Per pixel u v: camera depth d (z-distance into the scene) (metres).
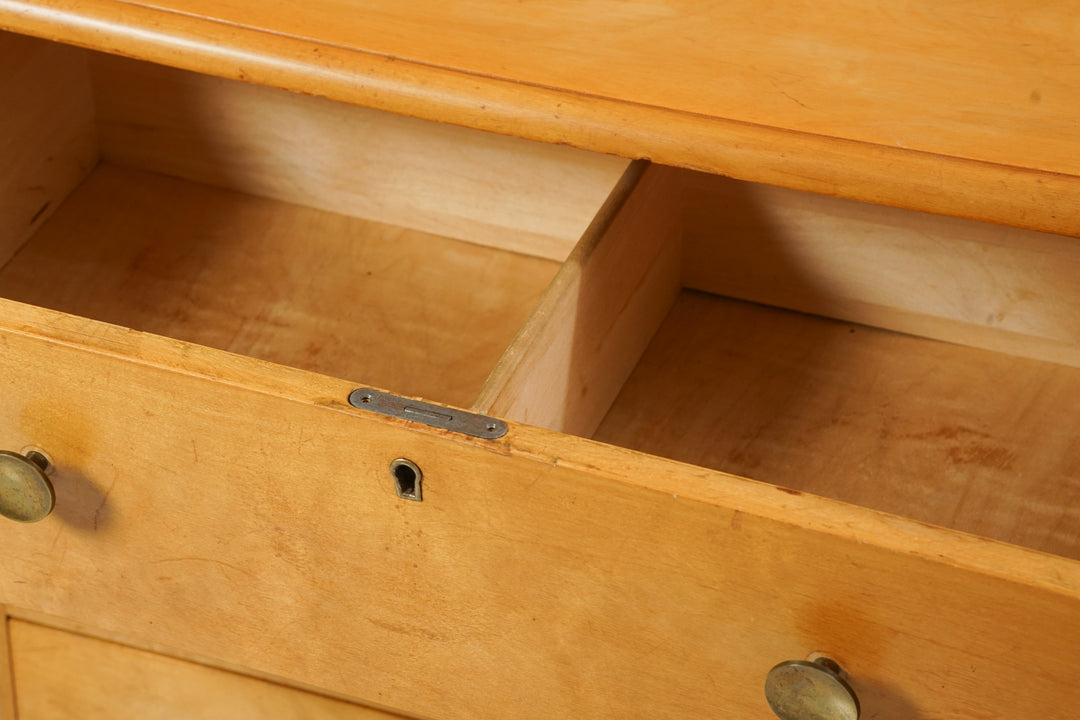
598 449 0.93
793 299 1.27
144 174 1.35
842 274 1.25
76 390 0.98
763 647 0.96
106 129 1.35
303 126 1.31
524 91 1.02
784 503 0.91
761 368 1.23
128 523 1.03
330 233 1.33
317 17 1.06
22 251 1.29
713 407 1.21
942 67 1.04
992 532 1.13
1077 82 1.02
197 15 1.06
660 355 1.24
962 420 1.19
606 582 0.96
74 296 1.26
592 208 1.28
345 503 0.98
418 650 1.04
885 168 0.99
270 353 1.23
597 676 1.01
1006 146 0.99
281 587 1.03
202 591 1.05
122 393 0.97
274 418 0.95
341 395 0.95
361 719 1.11
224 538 1.02
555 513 0.94
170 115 1.34
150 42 1.06
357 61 1.04
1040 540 1.13
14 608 1.14
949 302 1.23
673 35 1.06
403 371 1.23
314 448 0.96
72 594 1.09
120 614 1.09
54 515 1.05
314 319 1.26
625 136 1.01
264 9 1.07
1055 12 1.06
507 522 0.95
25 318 0.97
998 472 1.16
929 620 0.92
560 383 1.11
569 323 1.10
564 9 1.08
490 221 1.31
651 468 0.92
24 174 1.29
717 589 0.94
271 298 1.27
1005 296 1.22
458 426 0.93
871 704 0.96
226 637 1.08
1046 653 0.91
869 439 1.18
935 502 1.15
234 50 1.05
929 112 1.01
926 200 0.99
